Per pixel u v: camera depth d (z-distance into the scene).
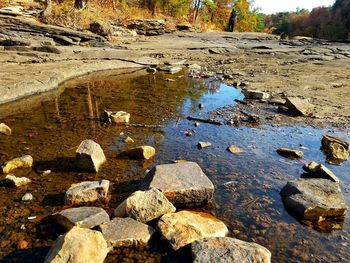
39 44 13.77
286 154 4.94
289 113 7.25
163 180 3.51
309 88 9.95
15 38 13.22
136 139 5.42
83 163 4.21
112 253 2.66
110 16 26.72
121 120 6.23
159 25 26.48
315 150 5.19
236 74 12.59
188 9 46.72
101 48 15.71
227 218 3.32
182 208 3.44
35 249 2.77
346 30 74.81
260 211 3.46
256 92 8.59
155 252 2.70
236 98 8.65
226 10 56.44
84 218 2.92
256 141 5.50
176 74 12.45
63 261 2.35
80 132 5.68
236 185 4.00
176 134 5.72
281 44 25.09
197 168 3.84
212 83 10.73
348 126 6.42
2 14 16.14
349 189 3.96
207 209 3.46
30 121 6.23
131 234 2.77
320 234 3.12
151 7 37.38
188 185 3.46
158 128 6.02
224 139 5.55
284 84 10.54
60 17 18.97
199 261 2.39
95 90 9.12
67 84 9.74
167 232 2.81
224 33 31.31
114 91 9.09
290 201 3.51
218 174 4.27
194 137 5.59
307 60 17.45
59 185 3.84
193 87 10.02
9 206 3.37
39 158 4.56
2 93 7.33
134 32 22.80
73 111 6.98
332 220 3.33
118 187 3.83
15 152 4.73
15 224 3.09
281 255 2.83
